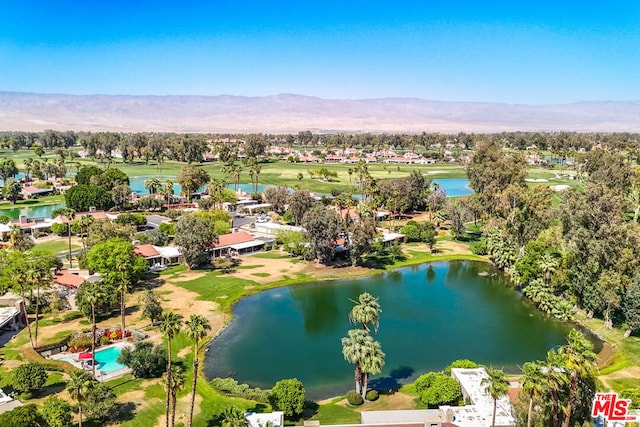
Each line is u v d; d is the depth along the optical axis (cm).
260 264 12406
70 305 9206
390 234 14988
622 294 8500
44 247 13175
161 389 6312
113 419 5578
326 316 9288
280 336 8356
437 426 5216
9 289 9231
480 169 17412
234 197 19112
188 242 11462
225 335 8375
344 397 6356
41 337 7781
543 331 8619
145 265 10438
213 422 5588
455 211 15438
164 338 7950
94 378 5944
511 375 6950
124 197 18275
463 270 12500
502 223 13238
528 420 4631
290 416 5716
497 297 10431
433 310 9625
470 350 7825
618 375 6775
